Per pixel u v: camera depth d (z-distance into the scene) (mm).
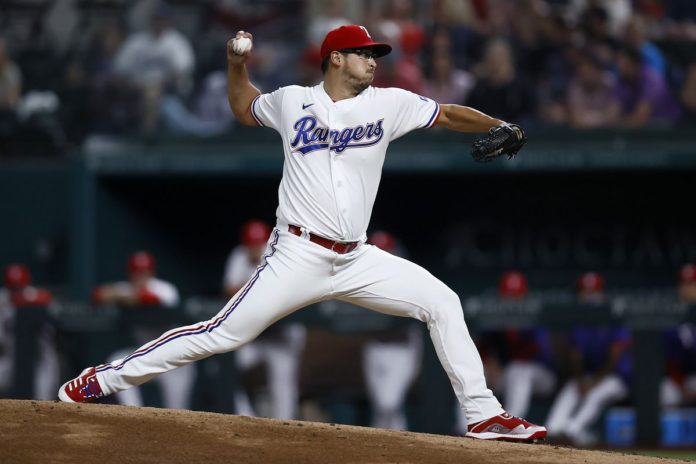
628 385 39250
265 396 39281
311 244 19875
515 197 47969
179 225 48938
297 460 17969
